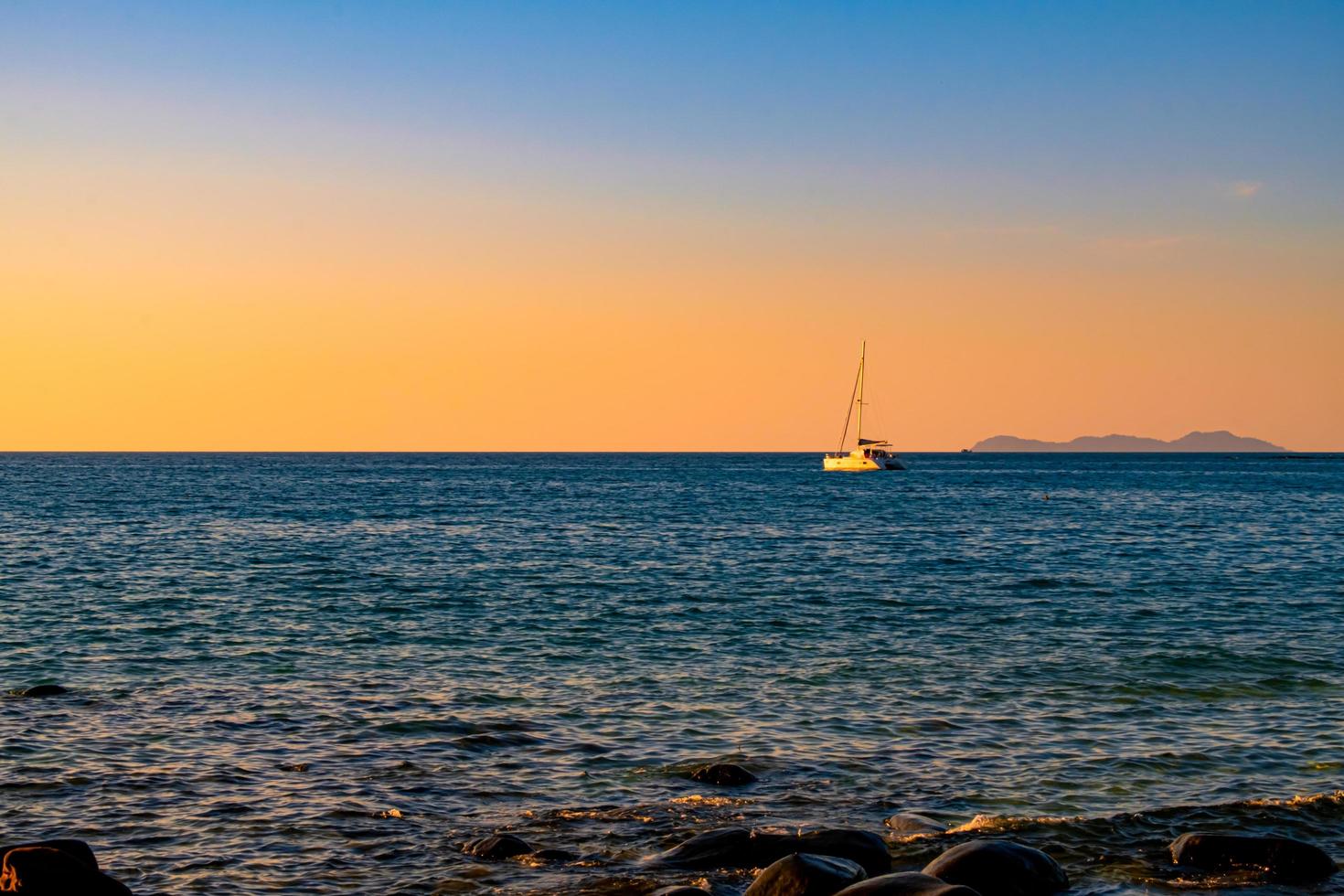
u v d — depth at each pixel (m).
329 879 11.56
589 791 14.50
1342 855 12.53
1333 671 22.14
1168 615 29.77
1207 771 15.57
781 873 10.64
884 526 65.06
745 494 110.56
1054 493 115.12
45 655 23.34
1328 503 93.38
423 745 16.47
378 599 32.50
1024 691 20.39
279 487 119.31
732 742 16.84
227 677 21.30
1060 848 12.59
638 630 27.19
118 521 64.25
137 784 14.45
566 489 120.56
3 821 13.08
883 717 18.45
